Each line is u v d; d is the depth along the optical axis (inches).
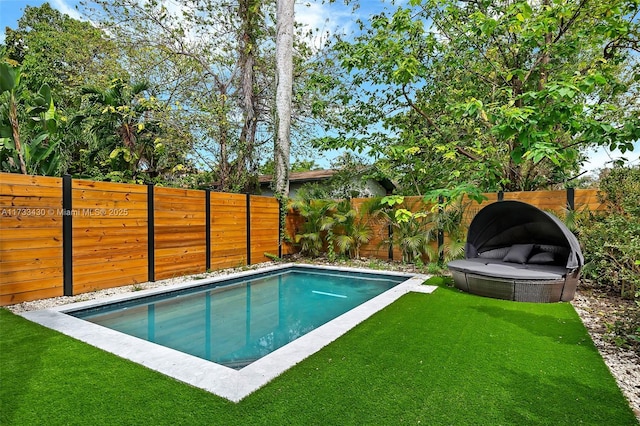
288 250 493.4
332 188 589.3
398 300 241.0
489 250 332.5
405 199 421.4
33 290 232.4
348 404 105.7
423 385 118.2
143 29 557.0
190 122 507.2
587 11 318.7
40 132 330.6
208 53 604.7
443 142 437.4
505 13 310.5
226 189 546.9
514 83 403.9
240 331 207.9
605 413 102.0
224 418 97.4
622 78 411.5
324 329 177.5
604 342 160.9
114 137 450.9
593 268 261.9
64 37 647.1
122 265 285.0
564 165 378.6
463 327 181.9
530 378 124.1
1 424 94.1
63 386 115.7
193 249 346.9
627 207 256.8
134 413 99.8
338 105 528.1
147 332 202.1
